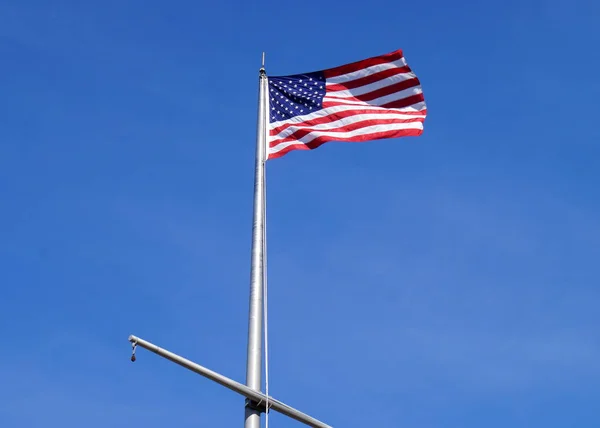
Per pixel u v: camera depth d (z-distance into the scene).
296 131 29.61
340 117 29.98
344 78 30.59
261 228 23.88
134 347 19.78
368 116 30.06
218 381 19.77
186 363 19.77
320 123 29.86
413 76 30.58
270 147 29.17
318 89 30.47
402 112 30.25
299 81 30.55
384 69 30.75
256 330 21.53
